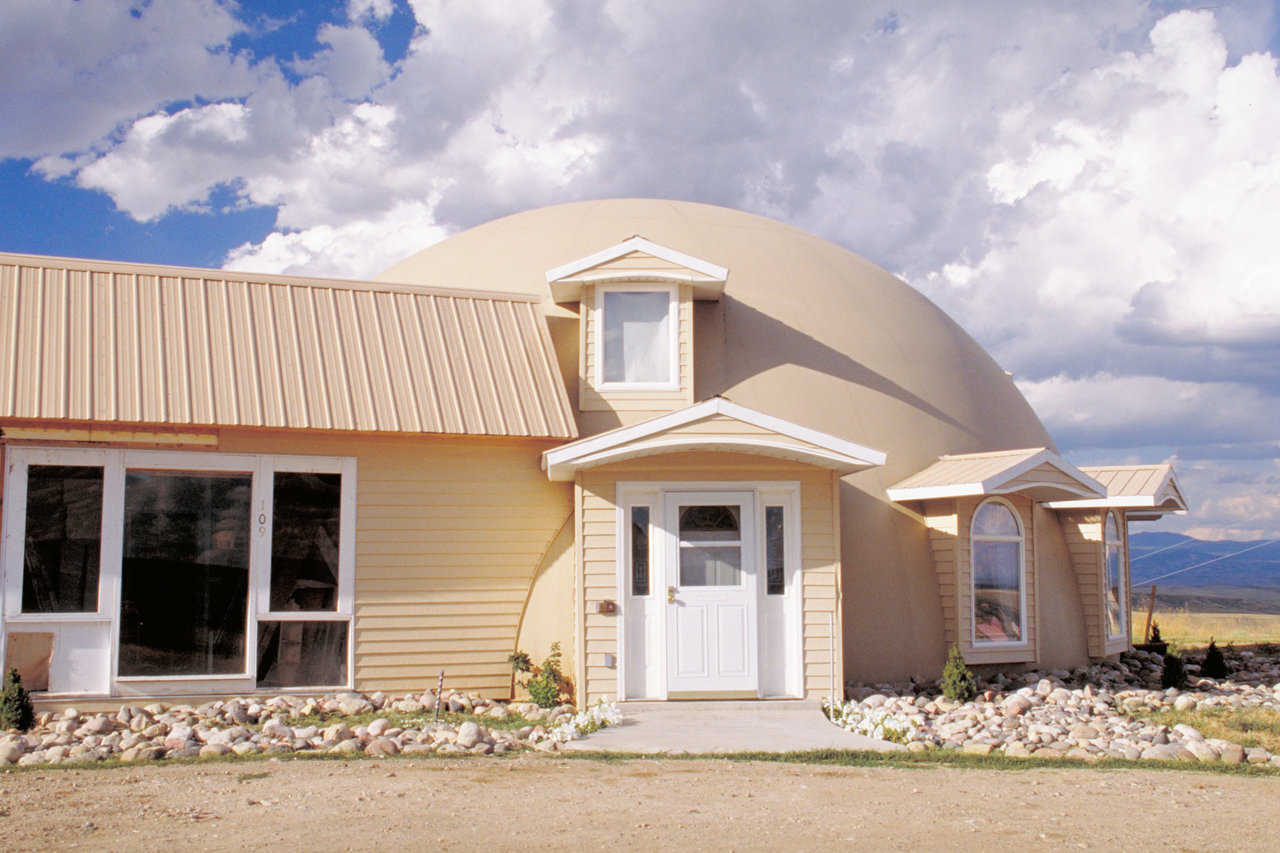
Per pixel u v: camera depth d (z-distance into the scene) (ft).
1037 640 51.44
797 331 52.75
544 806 25.79
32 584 39.52
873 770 31.22
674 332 48.39
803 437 41.04
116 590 40.27
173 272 45.62
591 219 57.52
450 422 44.06
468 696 43.16
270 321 45.29
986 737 35.76
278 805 25.58
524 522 45.32
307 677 42.32
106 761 31.58
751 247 56.39
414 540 44.04
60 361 40.75
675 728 37.86
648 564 42.14
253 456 42.34
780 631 42.42
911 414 52.49
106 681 39.88
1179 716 42.01
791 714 40.57
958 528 48.78
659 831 23.58
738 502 42.50
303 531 42.78
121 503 40.68
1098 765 32.71
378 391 44.32
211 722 37.81
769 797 27.17
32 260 43.86
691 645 41.78
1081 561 55.47
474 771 30.09
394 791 27.20
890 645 47.73
